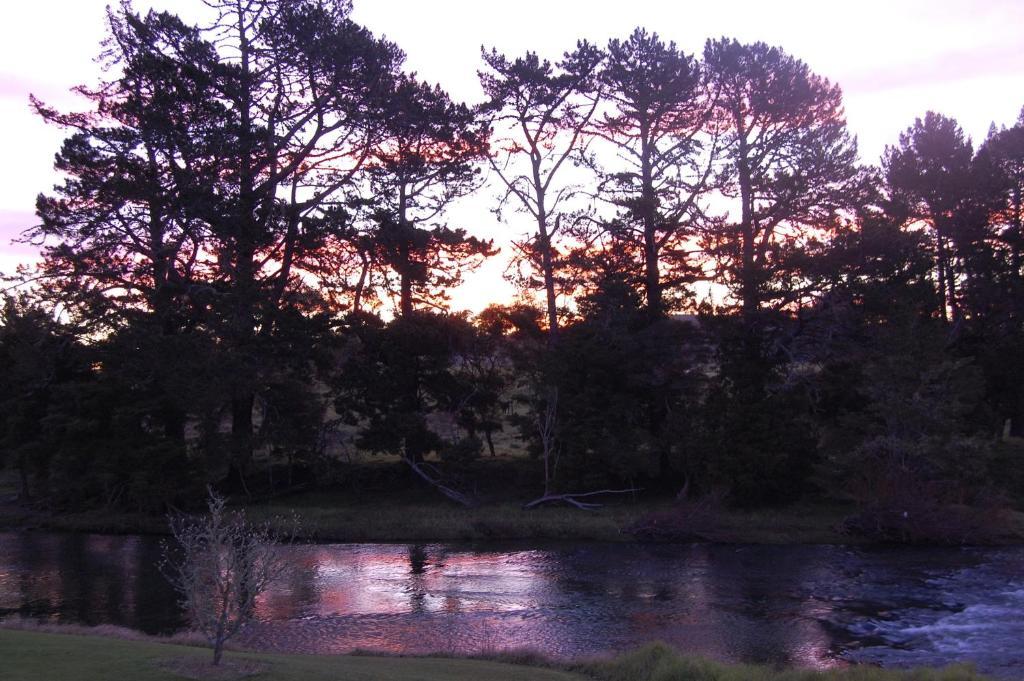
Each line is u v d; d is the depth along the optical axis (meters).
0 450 44.59
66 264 37.09
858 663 17.38
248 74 38.50
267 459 45.50
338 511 39.44
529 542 34.84
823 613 22.23
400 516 38.56
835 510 38.03
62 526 38.31
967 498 36.22
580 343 42.81
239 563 12.28
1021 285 45.50
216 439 39.31
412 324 43.41
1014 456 41.38
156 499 37.94
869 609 22.61
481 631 20.67
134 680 10.09
